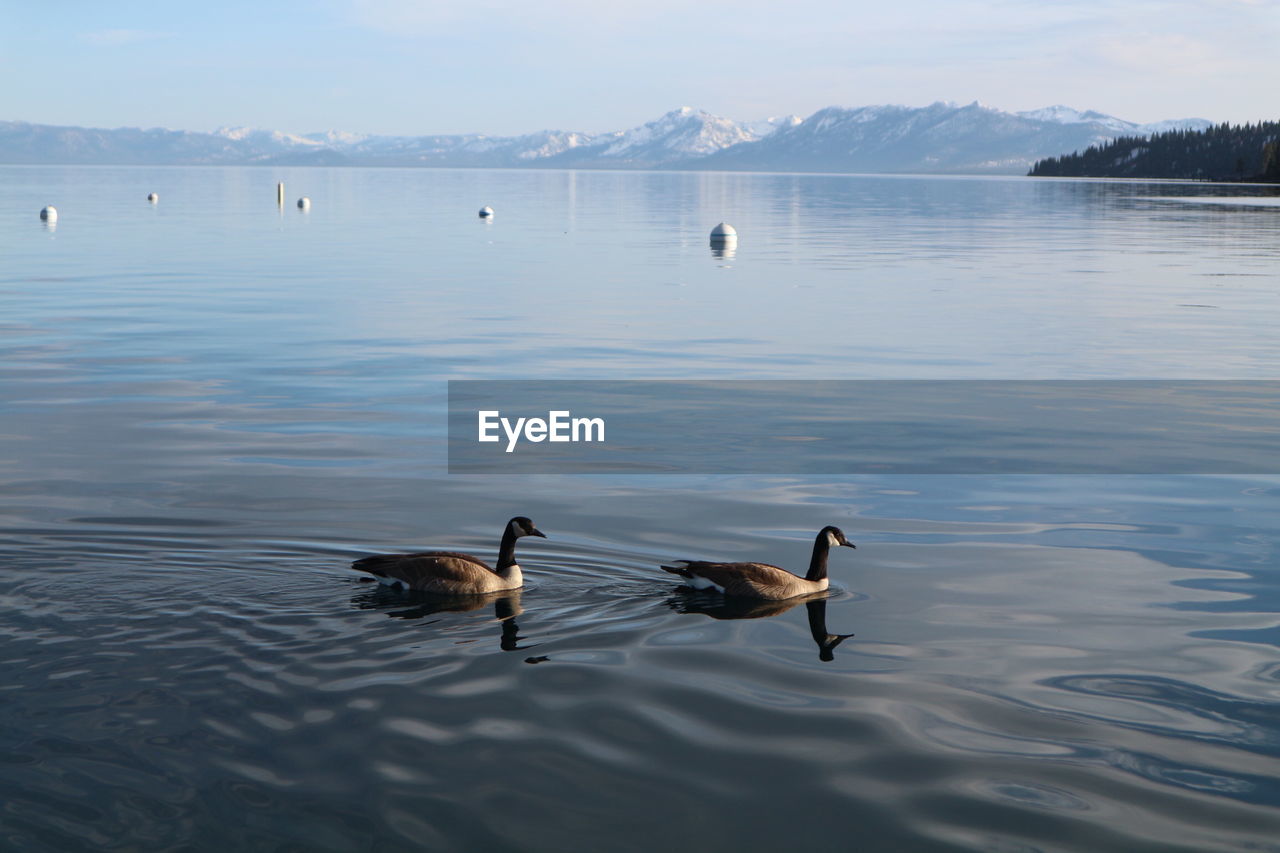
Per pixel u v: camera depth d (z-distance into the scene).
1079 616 11.29
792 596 11.73
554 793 7.60
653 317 34.25
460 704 8.88
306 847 6.89
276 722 8.46
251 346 27.88
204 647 9.84
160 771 7.71
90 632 10.14
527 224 85.94
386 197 140.75
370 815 7.26
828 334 30.98
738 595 11.62
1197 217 104.31
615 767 7.97
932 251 61.78
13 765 7.73
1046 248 64.38
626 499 15.57
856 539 13.89
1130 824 7.38
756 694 9.27
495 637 10.36
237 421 20.02
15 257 49.97
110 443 18.30
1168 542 13.80
